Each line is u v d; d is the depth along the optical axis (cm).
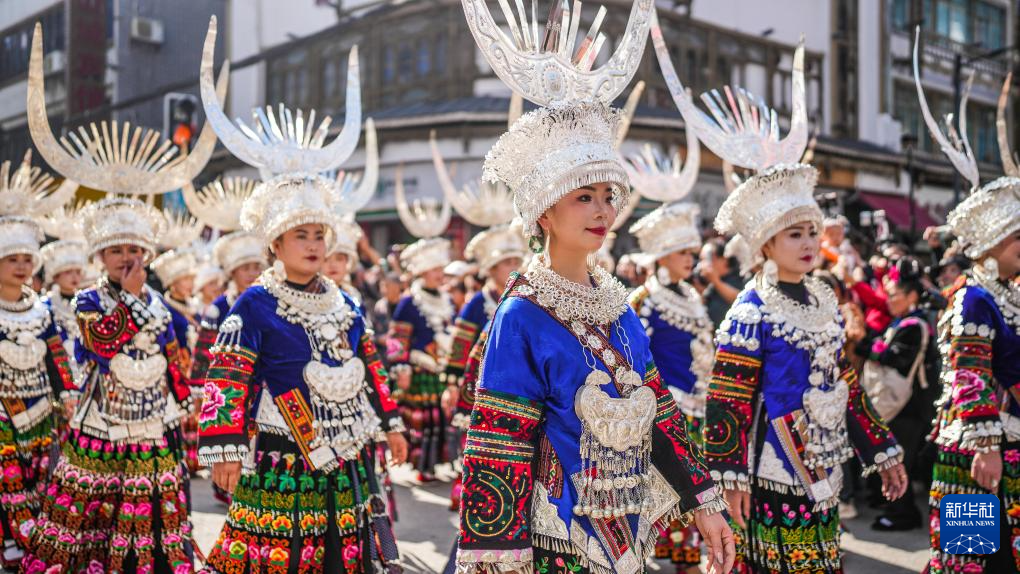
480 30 225
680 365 482
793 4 1956
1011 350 345
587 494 214
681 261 493
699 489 230
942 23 2253
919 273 593
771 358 326
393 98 1733
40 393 508
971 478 352
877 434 334
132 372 414
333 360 342
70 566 409
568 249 225
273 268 347
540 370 215
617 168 218
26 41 1477
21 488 496
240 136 364
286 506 325
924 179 2150
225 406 317
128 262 422
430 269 734
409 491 709
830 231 689
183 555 417
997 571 348
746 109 370
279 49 962
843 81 2059
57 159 410
